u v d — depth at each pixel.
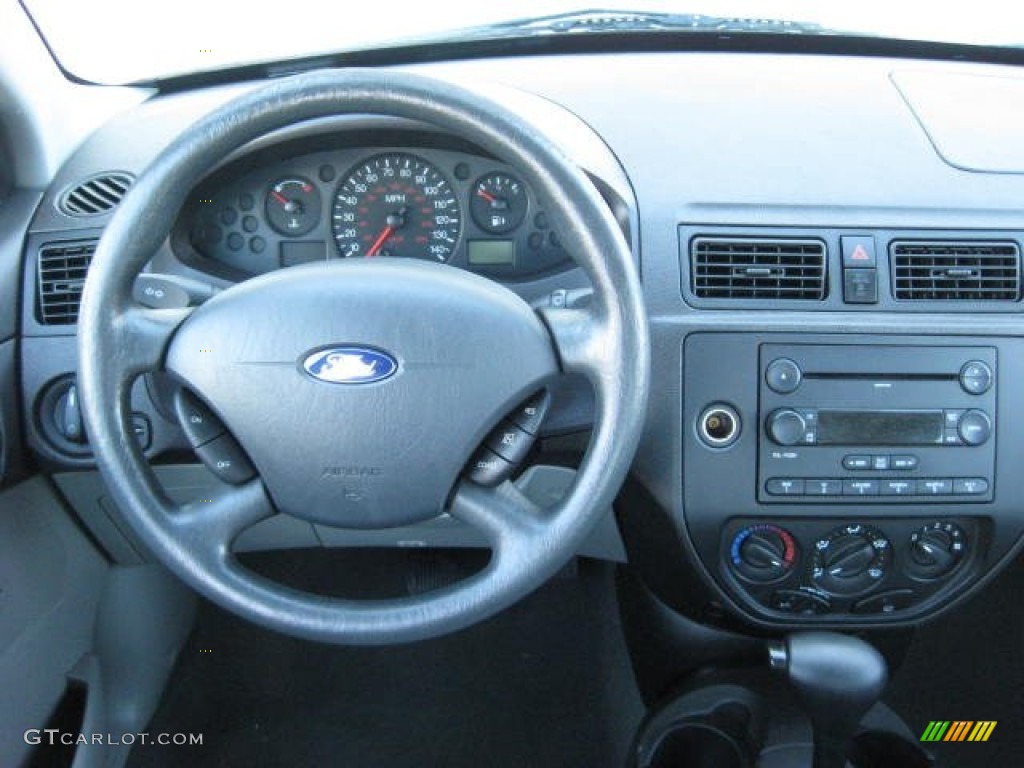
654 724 1.79
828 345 1.41
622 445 1.04
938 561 1.50
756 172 1.48
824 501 1.43
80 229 1.50
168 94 1.76
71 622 1.77
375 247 1.55
